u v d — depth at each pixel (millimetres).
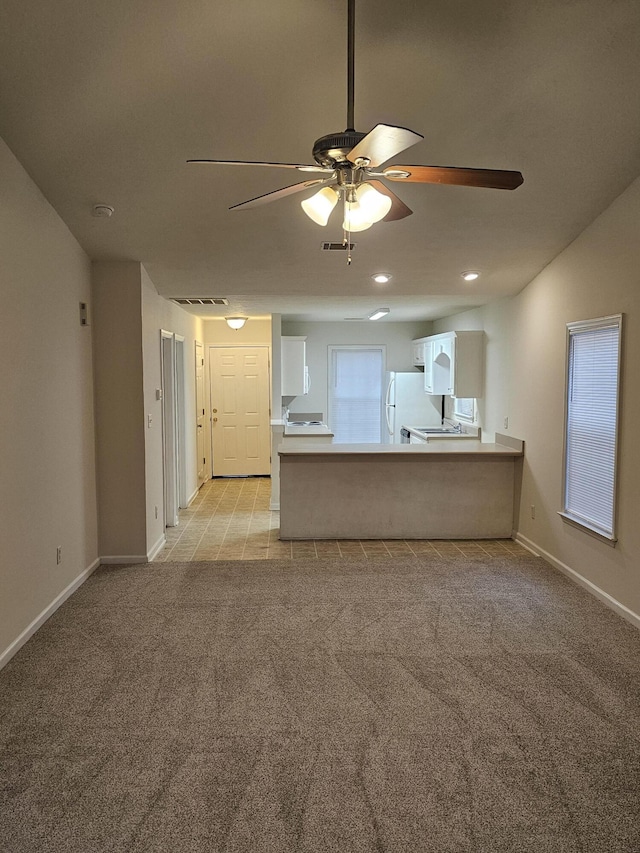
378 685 2826
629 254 3484
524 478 5125
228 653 3143
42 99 2699
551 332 4547
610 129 2963
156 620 3555
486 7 2283
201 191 3459
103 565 4586
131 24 2330
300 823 1971
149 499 4723
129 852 1854
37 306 3420
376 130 1766
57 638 3318
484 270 4676
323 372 8680
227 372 8523
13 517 3119
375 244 4152
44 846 1878
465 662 3047
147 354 4637
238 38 2406
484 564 4617
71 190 3438
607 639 3311
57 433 3732
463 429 6730
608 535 3729
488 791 2117
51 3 2230
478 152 3123
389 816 2000
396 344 8672
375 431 8797
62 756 2312
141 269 4438
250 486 8047
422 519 5344
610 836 1913
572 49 2482
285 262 4430
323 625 3484
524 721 2539
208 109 2793
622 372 3561
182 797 2090
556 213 3775
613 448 3686
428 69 2572
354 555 4867
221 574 4383
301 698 2715
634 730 2477
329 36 2396
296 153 3090
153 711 2613
